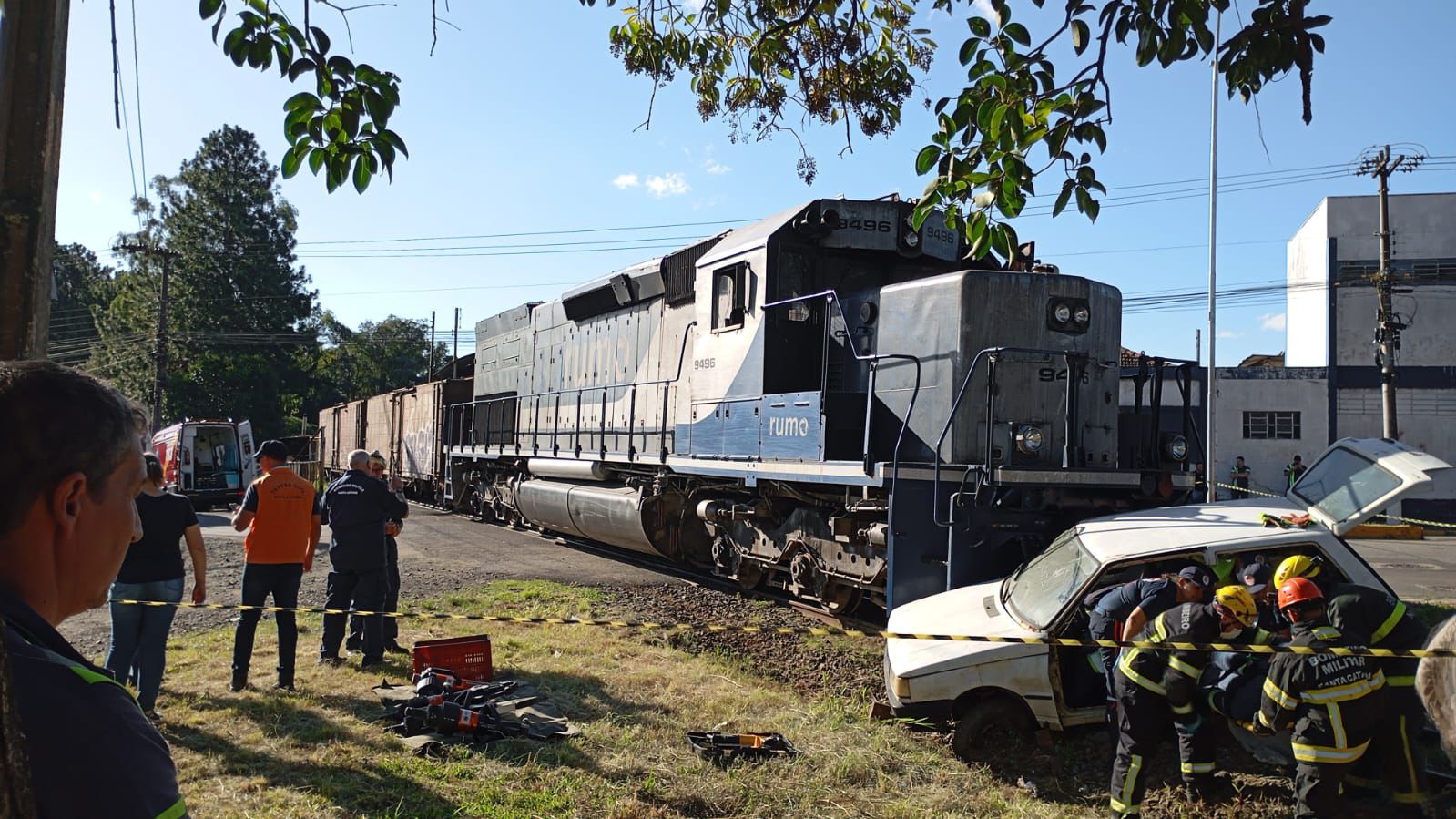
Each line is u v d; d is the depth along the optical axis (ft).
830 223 31.96
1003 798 16.28
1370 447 20.04
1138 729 15.17
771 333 32.19
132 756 4.54
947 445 26.89
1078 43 13.08
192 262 162.71
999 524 25.82
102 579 5.36
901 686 18.81
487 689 20.81
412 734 18.76
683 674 23.58
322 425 133.49
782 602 34.04
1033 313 27.43
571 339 54.49
